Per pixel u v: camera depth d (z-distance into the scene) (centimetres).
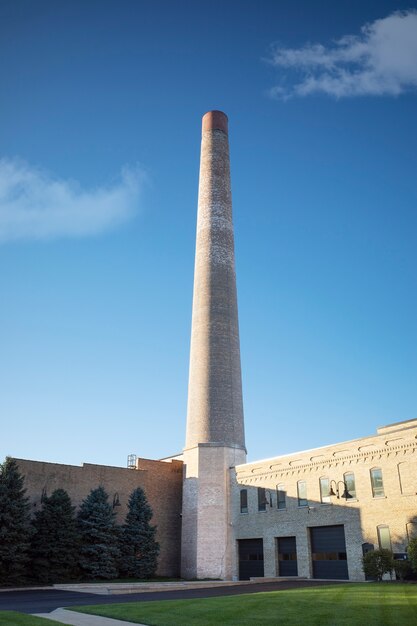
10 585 3750
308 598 2123
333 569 3809
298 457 4247
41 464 4597
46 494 4531
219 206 5906
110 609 1995
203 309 5478
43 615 1900
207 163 6141
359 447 3797
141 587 3281
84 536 4438
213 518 4728
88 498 4616
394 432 3597
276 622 1537
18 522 3869
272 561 4256
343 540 3797
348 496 3794
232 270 5741
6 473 4006
